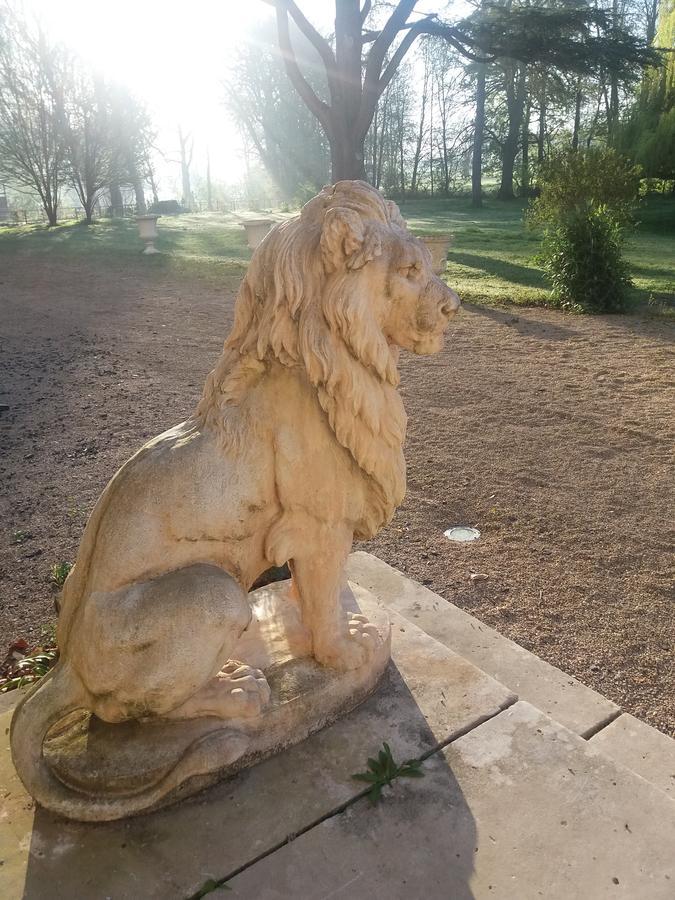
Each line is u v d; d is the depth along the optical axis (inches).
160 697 68.7
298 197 1657.2
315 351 69.6
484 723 84.3
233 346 76.7
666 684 117.4
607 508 181.0
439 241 528.7
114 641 66.1
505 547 162.4
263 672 83.0
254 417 73.4
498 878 65.7
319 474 74.7
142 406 266.1
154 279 579.2
